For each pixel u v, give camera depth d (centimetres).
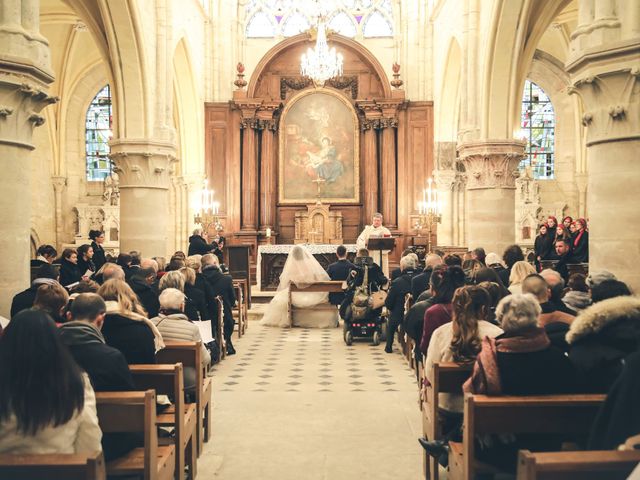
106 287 575
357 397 868
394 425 739
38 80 792
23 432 334
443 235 2452
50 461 306
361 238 1752
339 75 2509
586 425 405
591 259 836
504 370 423
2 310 776
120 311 555
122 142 1538
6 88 760
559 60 2688
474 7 1619
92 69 2695
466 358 522
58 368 336
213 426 738
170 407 592
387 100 2475
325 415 781
